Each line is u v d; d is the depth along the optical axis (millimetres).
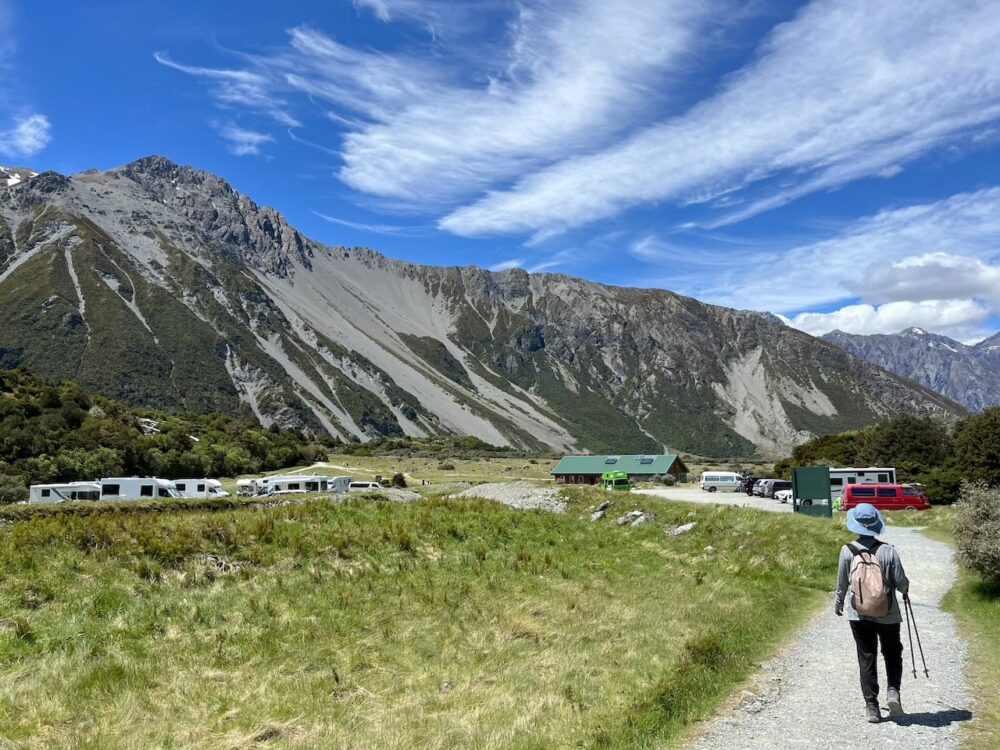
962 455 59812
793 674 10125
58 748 7855
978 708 8289
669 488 85438
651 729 7934
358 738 8281
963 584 16766
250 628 12297
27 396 97750
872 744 7273
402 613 13727
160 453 92812
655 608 14828
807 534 22641
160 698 9586
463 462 161125
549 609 14680
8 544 13656
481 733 8297
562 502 33500
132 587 13203
